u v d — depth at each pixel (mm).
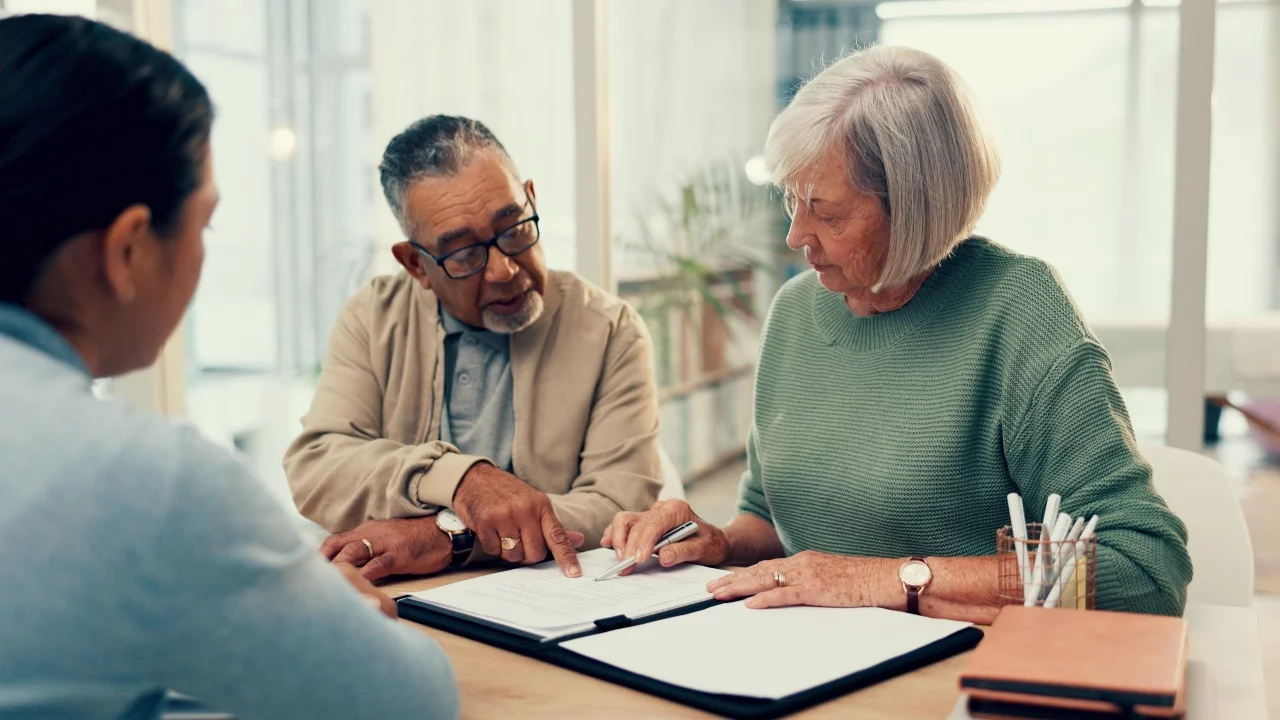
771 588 1192
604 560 1385
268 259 3113
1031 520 1390
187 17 3070
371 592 1079
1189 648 1072
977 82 2441
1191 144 2281
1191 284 2312
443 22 2885
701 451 2830
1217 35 2283
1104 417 1286
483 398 1817
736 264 2742
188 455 714
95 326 776
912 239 1323
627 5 2746
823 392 1549
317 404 1783
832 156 1328
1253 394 2336
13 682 675
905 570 1157
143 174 745
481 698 951
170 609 695
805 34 2609
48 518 674
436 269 1708
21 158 705
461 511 1448
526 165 2842
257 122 3078
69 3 2939
